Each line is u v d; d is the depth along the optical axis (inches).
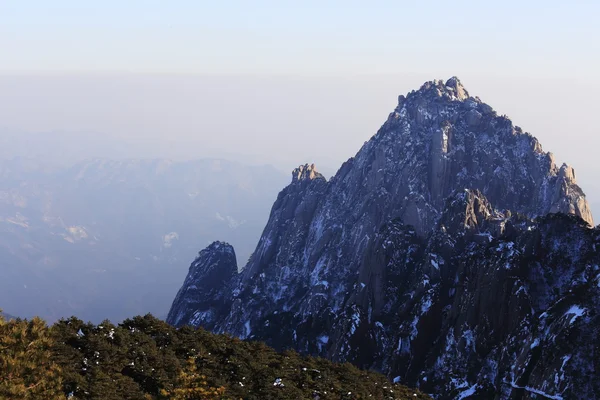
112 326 5108.3
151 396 4224.9
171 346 5236.2
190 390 4178.2
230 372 4992.6
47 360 3646.7
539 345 6535.4
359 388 5196.9
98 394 4042.8
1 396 3218.5
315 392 4872.0
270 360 5398.6
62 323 4990.2
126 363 4630.9
